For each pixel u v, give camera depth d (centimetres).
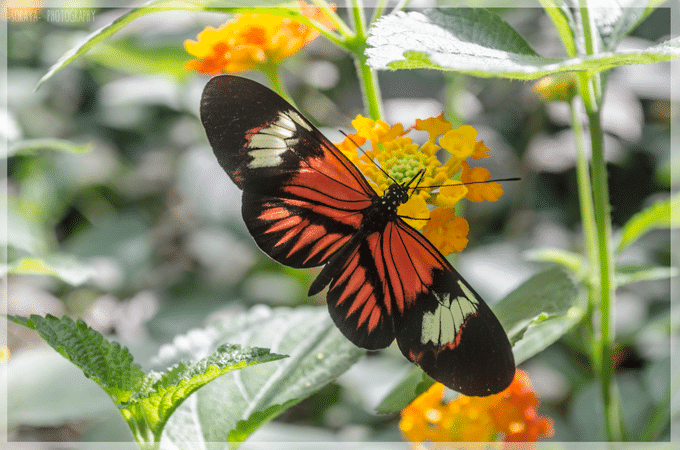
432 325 39
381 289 39
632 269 45
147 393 38
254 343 42
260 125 40
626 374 59
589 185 44
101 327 71
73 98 85
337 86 77
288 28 42
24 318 37
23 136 77
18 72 82
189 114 78
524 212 72
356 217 40
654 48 36
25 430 59
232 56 42
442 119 40
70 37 82
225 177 69
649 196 74
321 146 40
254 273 72
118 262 72
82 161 79
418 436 42
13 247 65
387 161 40
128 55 68
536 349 42
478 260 61
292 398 39
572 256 45
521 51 38
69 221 85
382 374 54
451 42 37
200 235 77
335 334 42
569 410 56
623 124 65
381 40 37
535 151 72
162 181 83
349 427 54
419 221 39
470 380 38
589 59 36
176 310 68
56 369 47
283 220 40
